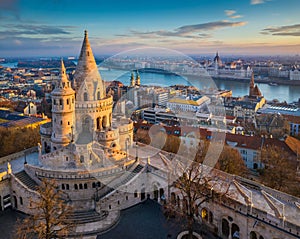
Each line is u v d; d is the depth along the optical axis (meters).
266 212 52.12
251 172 99.38
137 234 61.09
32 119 138.50
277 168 82.69
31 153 85.81
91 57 78.06
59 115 74.94
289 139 107.44
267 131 142.88
